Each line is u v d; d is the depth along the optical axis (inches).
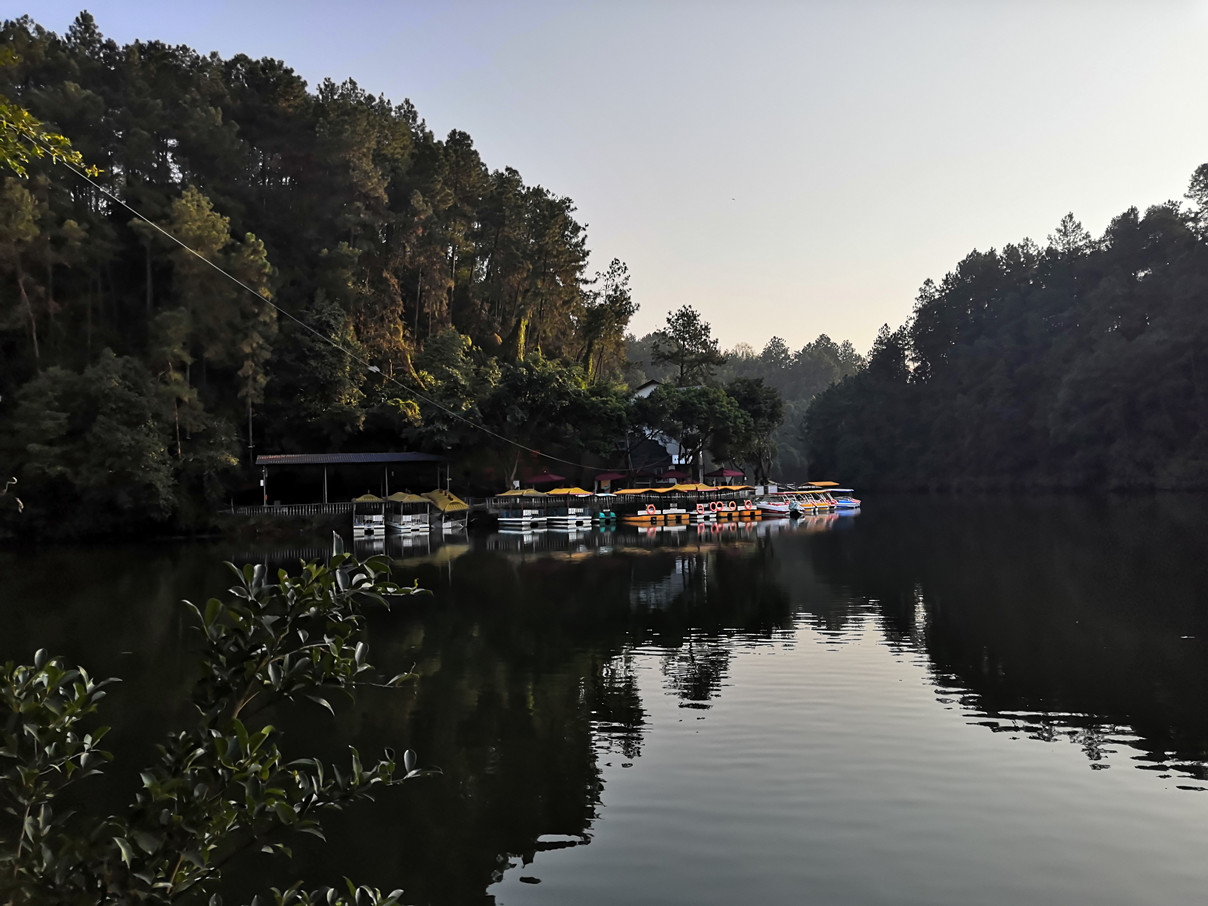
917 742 718.5
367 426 3186.5
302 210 3373.5
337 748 735.7
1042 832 551.2
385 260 3526.1
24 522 2385.6
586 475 3732.8
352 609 214.2
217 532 2613.2
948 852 527.5
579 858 532.1
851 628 1192.8
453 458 3137.3
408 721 808.3
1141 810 579.8
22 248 2454.5
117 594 1562.5
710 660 1025.5
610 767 679.7
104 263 2795.3
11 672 189.8
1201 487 3676.2
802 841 545.6
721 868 514.6
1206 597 1332.4
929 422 5369.1
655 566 1943.9
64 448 2310.5
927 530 2677.2
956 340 5516.7
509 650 1099.3
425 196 3855.8
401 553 2295.8
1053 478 4419.3
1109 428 4065.0
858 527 2901.1
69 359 2591.0
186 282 2576.3
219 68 3548.2
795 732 749.9
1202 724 747.4
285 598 208.4
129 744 743.1
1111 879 492.4
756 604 1411.2
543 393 3125.0
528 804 613.3
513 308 4549.7
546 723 795.4
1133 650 1007.6
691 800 612.4
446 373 3395.7
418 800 623.5
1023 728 748.6
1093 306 4407.0
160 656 1069.8
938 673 933.8
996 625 1176.8
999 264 5472.4
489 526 3065.9
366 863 534.9
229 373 2945.4
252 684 211.3
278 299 3085.6
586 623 1274.6
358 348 3166.8
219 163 3056.1
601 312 4677.7
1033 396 4680.1
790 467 7406.5
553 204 4530.0
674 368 7746.1
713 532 2849.4
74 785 649.6
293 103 3597.4
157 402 2425.0
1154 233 4379.9
